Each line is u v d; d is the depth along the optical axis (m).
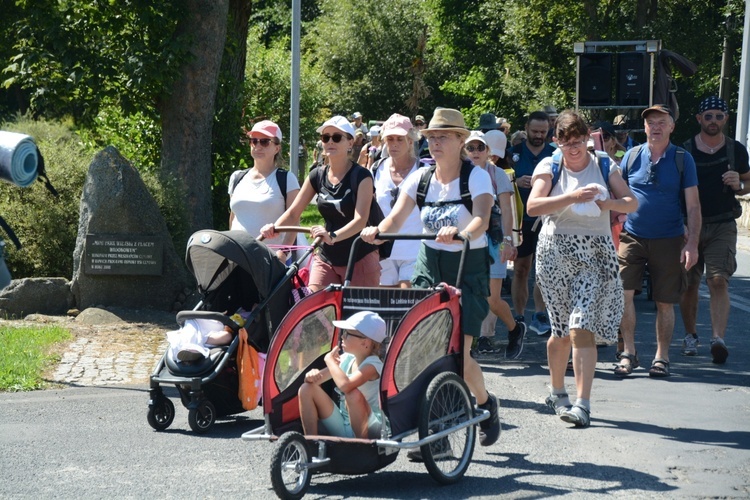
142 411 15.70
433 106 111.38
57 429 14.48
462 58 106.56
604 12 86.25
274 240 17.41
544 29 88.69
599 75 37.19
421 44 56.47
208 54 30.36
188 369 14.31
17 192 27.67
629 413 15.55
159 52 29.80
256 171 17.75
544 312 22.73
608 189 14.56
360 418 11.48
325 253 15.64
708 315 27.14
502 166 22.98
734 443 13.73
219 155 35.22
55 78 31.11
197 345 14.38
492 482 11.82
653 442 13.75
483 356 20.89
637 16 83.94
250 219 17.56
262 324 14.84
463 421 11.97
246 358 14.52
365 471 11.17
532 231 21.17
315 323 12.12
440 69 109.62
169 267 25.58
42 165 8.33
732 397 16.81
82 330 22.66
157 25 29.62
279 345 11.57
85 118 35.31
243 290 15.29
